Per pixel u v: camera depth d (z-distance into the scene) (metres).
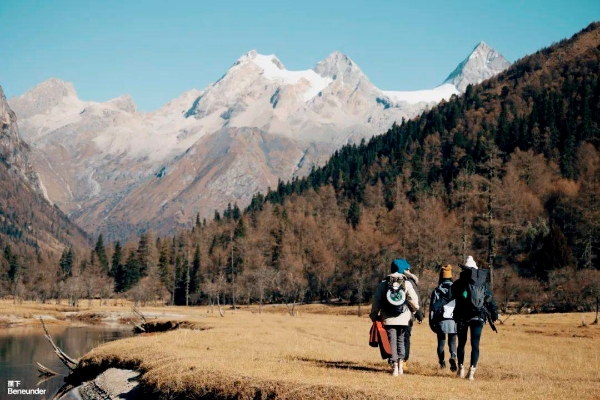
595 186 135.50
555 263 107.69
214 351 23.61
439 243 101.50
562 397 12.09
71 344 54.53
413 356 22.83
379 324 15.06
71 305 151.75
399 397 11.70
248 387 14.91
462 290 15.09
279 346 25.92
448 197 175.00
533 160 161.12
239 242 169.38
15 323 87.25
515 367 19.62
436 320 16.97
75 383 28.73
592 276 83.88
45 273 192.38
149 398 19.17
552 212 141.88
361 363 19.08
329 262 141.75
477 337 14.91
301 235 175.88
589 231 117.12
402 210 134.88
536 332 48.41
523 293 91.50
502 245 123.62
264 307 128.88
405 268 15.15
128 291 175.00
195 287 164.75
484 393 12.29
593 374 18.02
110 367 27.61
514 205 123.12
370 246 129.25
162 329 53.75
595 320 61.09
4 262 195.00
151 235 199.12
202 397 16.28
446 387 12.91
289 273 136.00
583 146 175.62
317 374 15.60
